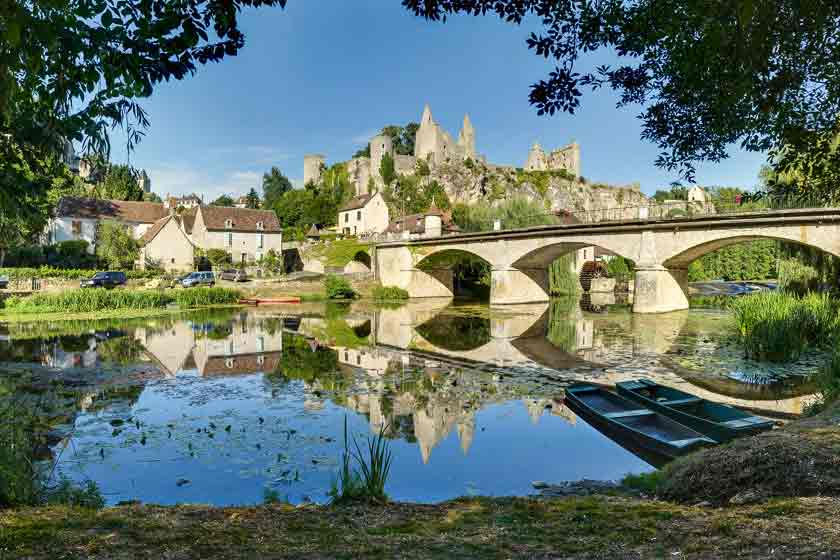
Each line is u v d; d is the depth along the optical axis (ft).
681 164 26.04
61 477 26.07
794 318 60.80
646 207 114.73
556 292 180.24
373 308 138.62
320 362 60.13
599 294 199.00
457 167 348.18
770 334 58.70
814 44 18.13
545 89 21.49
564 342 77.41
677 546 13.16
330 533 15.57
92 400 41.78
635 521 15.96
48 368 54.85
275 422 35.94
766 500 17.33
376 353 67.36
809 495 17.07
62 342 73.36
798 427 24.86
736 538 13.16
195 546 14.05
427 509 18.95
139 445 31.01
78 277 148.46
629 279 212.23
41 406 39.83
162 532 15.25
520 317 114.83
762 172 79.05
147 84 14.53
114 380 49.42
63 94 14.38
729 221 97.76
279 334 84.99
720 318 104.94
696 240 104.68
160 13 13.70
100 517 16.79
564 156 403.34
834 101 20.51
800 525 13.61
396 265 181.78
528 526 16.17
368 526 16.51
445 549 13.87
